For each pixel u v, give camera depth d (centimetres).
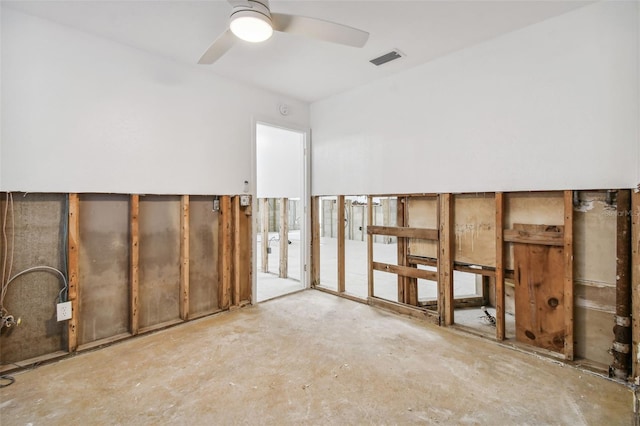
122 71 268
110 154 262
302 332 288
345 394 194
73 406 183
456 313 338
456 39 266
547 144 240
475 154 277
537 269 250
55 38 235
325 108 411
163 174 293
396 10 225
